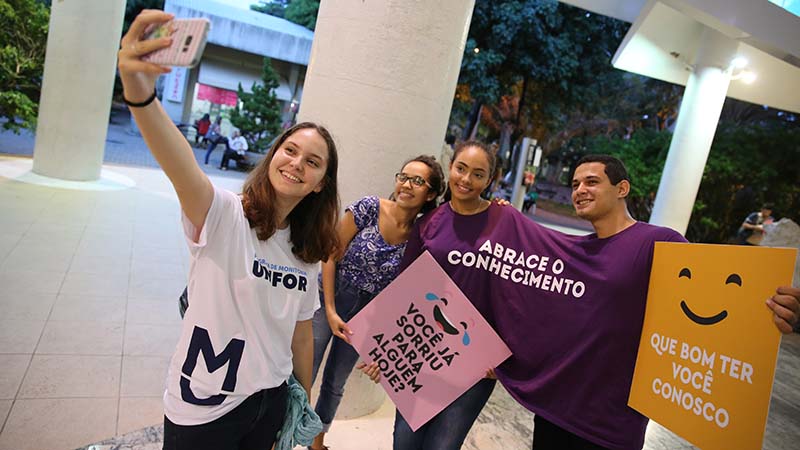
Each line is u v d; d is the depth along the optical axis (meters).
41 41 9.73
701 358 1.57
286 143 1.48
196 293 1.40
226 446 1.46
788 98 10.55
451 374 2.09
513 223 2.13
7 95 9.40
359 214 2.42
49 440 2.40
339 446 2.83
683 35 9.59
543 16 15.87
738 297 1.50
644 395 1.73
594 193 1.91
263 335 1.47
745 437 1.44
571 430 1.85
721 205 19.58
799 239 9.27
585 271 1.92
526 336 2.02
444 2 2.83
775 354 1.39
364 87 2.80
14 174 8.07
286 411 1.69
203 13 17.67
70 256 4.97
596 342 1.85
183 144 1.21
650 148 19.70
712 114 9.39
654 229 1.86
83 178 8.55
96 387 2.92
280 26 19.64
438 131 3.06
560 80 17.31
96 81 8.37
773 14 7.21
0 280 4.06
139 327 3.79
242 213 1.44
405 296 2.15
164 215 7.44
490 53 15.62
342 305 2.54
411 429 2.12
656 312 1.75
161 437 2.57
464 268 2.14
